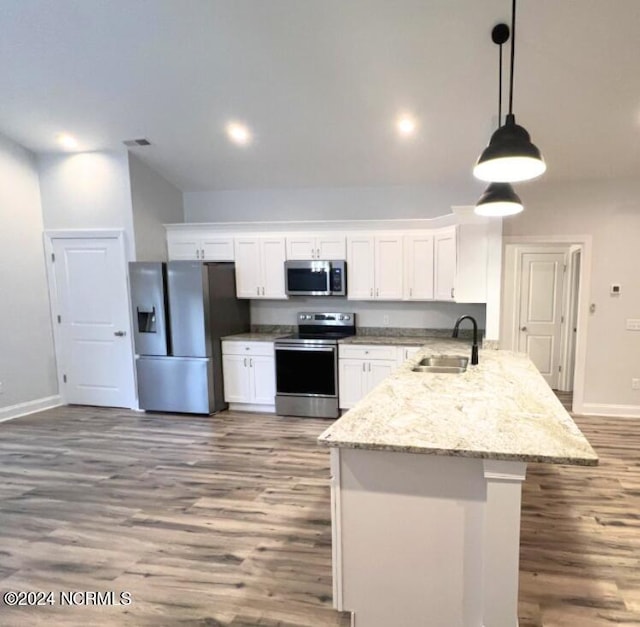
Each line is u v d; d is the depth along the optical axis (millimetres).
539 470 3545
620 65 3191
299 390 5000
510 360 3471
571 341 6023
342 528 1931
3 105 4246
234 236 5406
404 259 4945
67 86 3955
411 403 2279
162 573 2361
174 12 3145
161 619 2041
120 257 5195
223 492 3252
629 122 3803
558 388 6293
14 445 4234
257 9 3049
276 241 5285
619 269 4766
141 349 5180
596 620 2008
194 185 5691
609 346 4859
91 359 5469
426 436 1812
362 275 5098
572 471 3523
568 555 2471
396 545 1882
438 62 3334
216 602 2143
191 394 5082
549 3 2787
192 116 4285
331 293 5145
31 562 2475
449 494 1799
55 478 3521
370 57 3352
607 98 3529
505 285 6316
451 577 1836
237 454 3959
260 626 1989
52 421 4953
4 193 4996
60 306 5480
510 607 1734
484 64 3307
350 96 3803
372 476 1873
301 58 3428
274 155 4836
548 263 6203
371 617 1949
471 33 3059
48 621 2045
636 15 2811
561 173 4633
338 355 4902
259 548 2570
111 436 4461
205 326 4977
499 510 1703
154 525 2826
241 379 5227
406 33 3111
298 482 3395
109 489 3322
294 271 5223
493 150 2051
